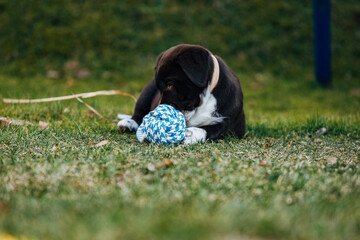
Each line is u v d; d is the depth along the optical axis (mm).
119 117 6934
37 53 15492
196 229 2516
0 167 3838
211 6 17562
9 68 14875
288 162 4414
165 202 2996
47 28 16203
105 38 16062
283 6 18016
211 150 4844
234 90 5945
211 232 2523
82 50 15656
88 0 17359
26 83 13594
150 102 6820
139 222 2590
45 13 16594
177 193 3182
